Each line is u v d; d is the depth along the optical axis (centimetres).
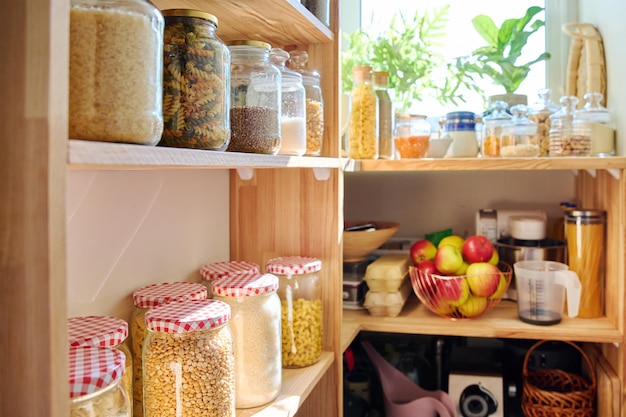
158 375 73
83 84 50
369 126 152
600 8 171
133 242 94
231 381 77
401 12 191
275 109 88
